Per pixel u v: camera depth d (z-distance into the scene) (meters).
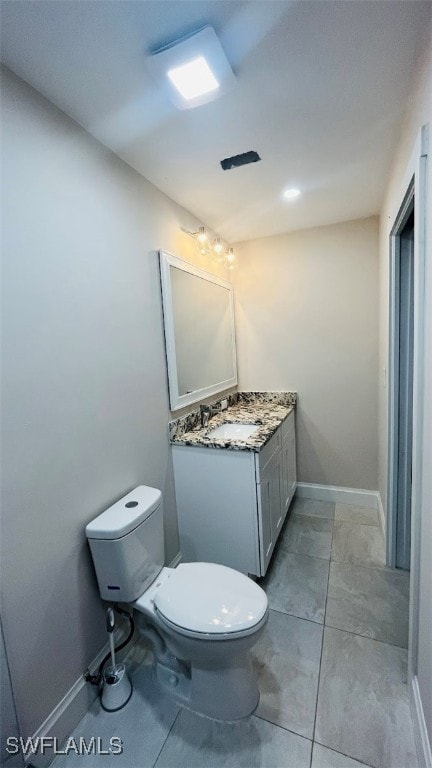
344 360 2.69
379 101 1.26
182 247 2.10
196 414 2.23
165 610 1.21
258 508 1.82
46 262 1.14
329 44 1.01
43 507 1.12
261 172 1.75
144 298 1.70
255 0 0.87
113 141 1.42
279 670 1.40
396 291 1.79
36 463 1.09
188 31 0.94
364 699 1.27
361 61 1.08
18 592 1.03
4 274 1.00
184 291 2.10
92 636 1.32
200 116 1.30
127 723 1.23
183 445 1.92
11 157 1.03
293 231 2.69
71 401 1.24
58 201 1.20
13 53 0.98
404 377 1.83
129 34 0.94
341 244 2.57
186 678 1.30
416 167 1.04
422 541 1.10
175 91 1.13
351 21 0.94
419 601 1.15
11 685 1.02
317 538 2.33
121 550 1.25
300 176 1.81
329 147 1.55
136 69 1.06
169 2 0.86
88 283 1.33
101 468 1.38
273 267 2.80
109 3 0.85
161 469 1.85
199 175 1.74
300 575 1.98
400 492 1.94
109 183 1.46
